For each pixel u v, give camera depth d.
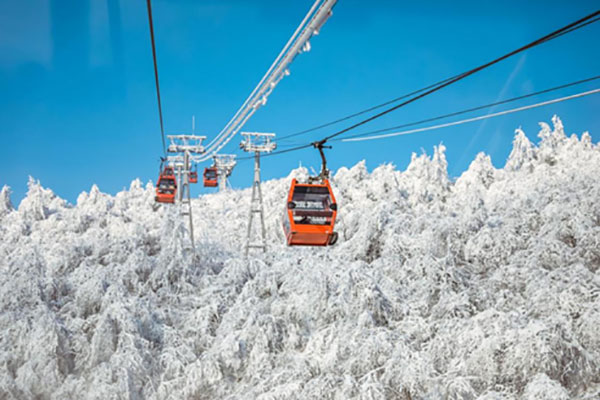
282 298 36.62
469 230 40.06
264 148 42.59
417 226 42.31
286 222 18.91
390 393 26.05
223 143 36.03
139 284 39.78
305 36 14.29
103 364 30.62
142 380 30.73
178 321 36.97
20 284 37.00
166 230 43.72
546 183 50.44
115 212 80.06
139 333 33.41
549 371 24.33
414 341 29.19
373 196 65.69
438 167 69.62
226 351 30.92
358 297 32.44
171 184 42.84
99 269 38.56
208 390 30.28
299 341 32.31
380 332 28.81
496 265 37.47
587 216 37.06
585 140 66.50
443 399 24.97
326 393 26.30
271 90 20.98
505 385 24.98
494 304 32.03
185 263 41.72
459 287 34.44
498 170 70.44
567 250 34.38
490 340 25.83
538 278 31.72
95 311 36.47
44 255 48.50
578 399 23.53
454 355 27.62
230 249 52.69
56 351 31.64
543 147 70.19
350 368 27.62
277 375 28.30
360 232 43.84
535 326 25.25
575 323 27.64
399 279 36.75
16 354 31.72
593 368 24.89
